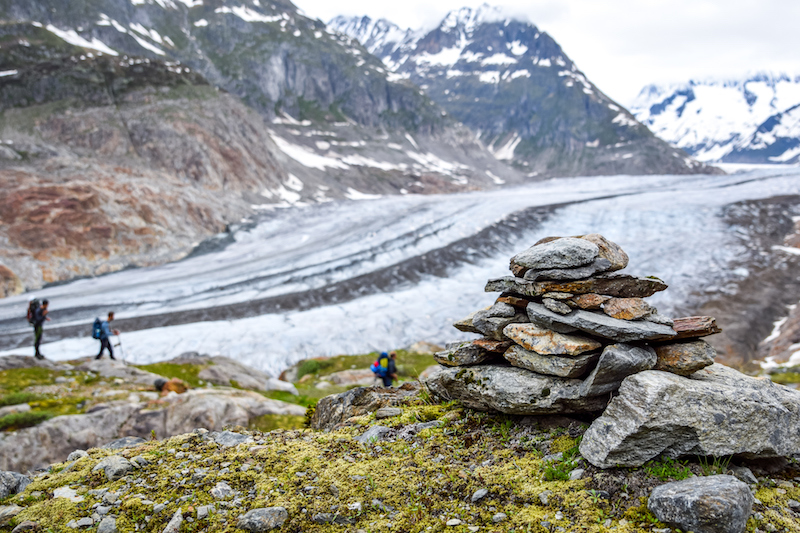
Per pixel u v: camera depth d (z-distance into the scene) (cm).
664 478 490
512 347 652
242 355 4456
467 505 507
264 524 490
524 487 520
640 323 582
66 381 1847
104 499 554
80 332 4725
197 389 1878
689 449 503
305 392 2222
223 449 668
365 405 840
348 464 603
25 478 621
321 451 645
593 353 589
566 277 623
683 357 564
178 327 4991
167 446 688
